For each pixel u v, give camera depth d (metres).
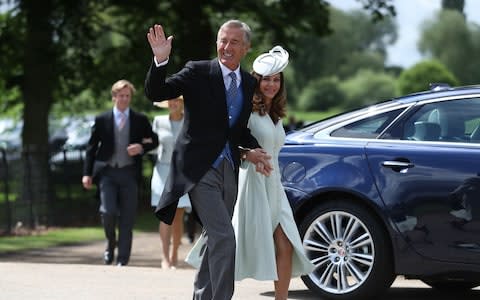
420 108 23.69
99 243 44.06
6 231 48.47
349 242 23.83
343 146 24.06
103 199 32.28
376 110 24.23
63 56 64.31
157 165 32.41
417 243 22.91
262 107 21.03
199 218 19.66
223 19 64.00
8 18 62.16
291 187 24.34
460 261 22.45
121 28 68.56
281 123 21.41
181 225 32.78
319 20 63.22
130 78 67.38
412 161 23.12
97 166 32.31
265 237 20.73
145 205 62.59
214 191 19.27
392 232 23.16
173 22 65.56
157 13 65.69
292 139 24.88
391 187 23.22
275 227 21.19
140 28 66.81
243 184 20.97
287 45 64.62
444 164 22.78
